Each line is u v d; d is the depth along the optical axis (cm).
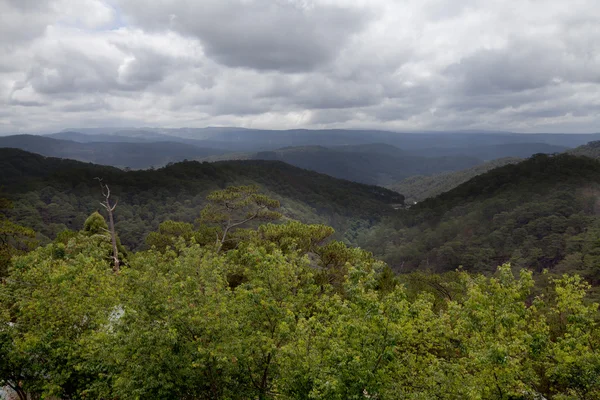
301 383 862
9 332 977
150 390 845
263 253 1069
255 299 927
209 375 902
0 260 1922
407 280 3512
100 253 1520
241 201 2617
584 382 831
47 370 1011
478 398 744
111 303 1065
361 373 777
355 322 859
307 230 2000
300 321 904
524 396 890
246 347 896
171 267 1193
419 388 952
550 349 886
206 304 895
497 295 884
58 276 1038
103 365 935
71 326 1066
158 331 840
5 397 1308
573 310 910
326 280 1712
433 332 977
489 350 771
